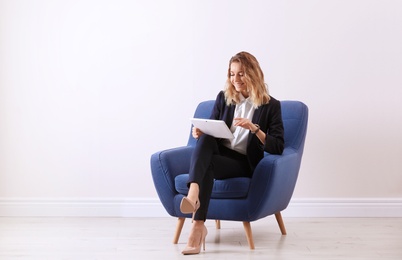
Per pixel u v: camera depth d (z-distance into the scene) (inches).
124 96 177.2
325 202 177.2
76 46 176.9
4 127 177.3
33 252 133.7
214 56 176.6
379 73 176.9
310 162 177.8
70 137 177.5
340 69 176.9
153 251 134.9
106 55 176.9
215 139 137.5
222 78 176.6
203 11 176.1
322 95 176.9
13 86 177.0
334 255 131.7
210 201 135.8
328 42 176.4
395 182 177.9
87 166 177.9
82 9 176.4
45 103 177.2
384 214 177.6
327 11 176.1
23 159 177.9
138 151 177.9
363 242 144.6
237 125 135.1
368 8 176.4
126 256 130.4
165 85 177.0
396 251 135.6
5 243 142.4
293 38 176.1
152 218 175.0
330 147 177.5
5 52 176.6
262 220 172.2
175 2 176.1
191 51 176.6
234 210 134.1
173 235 151.8
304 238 148.9
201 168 131.3
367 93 177.0
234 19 176.1
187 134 177.3
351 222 169.5
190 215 138.5
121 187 177.9
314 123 177.0
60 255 131.1
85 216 177.2
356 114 177.2
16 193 177.9
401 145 177.9
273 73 176.4
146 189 177.9
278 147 137.3
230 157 141.2
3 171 177.8
